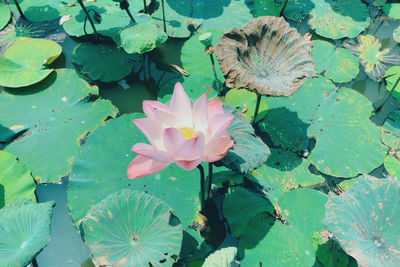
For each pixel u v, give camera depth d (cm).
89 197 213
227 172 234
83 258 203
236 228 208
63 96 276
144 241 175
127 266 163
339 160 246
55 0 367
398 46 348
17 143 245
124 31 288
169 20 352
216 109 184
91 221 178
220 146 172
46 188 230
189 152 159
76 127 257
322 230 200
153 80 302
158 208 186
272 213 211
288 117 271
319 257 188
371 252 165
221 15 362
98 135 242
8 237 173
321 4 381
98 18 323
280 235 198
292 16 370
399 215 180
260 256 190
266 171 235
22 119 259
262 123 268
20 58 297
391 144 256
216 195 224
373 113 275
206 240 204
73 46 329
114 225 179
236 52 249
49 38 334
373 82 311
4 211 186
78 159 229
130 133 245
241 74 236
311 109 277
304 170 237
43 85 282
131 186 218
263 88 231
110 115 269
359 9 374
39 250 161
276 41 259
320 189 227
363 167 242
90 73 300
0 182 218
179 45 336
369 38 352
